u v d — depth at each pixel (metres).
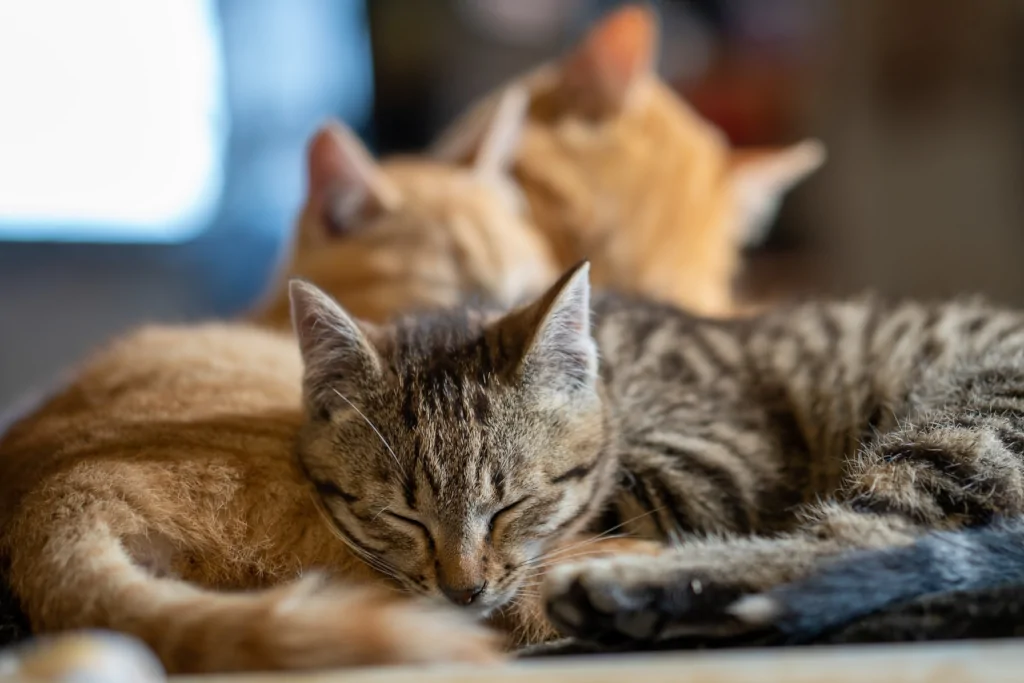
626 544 0.48
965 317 0.54
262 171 0.94
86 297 0.88
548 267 0.68
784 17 1.01
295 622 0.39
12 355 0.86
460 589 0.46
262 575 0.45
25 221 0.85
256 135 0.94
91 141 0.86
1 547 0.44
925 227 1.00
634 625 0.42
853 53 1.00
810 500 0.50
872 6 0.99
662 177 0.72
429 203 0.65
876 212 1.01
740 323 0.56
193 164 0.91
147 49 0.87
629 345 0.53
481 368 0.49
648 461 0.50
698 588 0.42
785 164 0.81
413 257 0.63
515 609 0.47
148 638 0.39
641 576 0.43
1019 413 0.48
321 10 0.97
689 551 0.44
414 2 1.00
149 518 0.44
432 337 0.50
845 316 0.55
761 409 0.52
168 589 0.41
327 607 0.40
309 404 0.48
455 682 0.37
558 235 0.70
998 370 0.50
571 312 0.49
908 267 1.01
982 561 0.43
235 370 0.51
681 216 0.72
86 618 0.40
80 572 0.41
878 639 0.41
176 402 0.49
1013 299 0.97
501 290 0.63
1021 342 0.51
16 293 0.86
